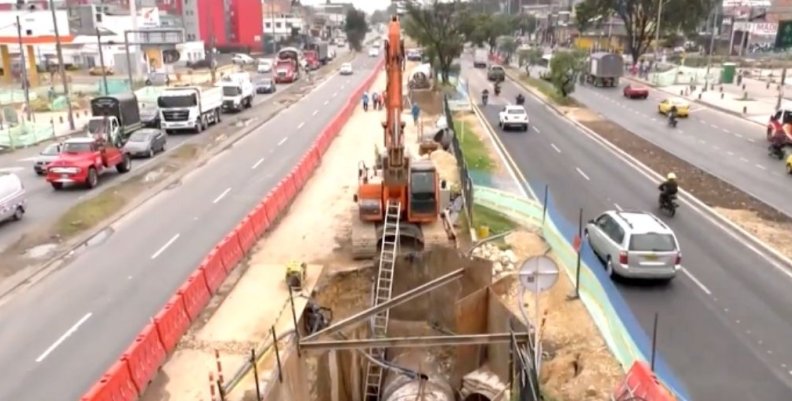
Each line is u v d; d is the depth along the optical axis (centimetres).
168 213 2866
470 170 3503
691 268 2288
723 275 2227
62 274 2188
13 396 1486
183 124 4884
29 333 1778
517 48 12450
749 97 6912
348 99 6319
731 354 1708
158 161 3981
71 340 1738
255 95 7519
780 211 2939
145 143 4047
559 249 2252
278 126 5238
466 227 2577
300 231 2558
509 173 3550
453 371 2112
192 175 3584
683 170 3706
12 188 2764
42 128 4772
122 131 4141
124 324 1823
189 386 1510
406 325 2214
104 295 2017
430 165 2281
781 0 11394
